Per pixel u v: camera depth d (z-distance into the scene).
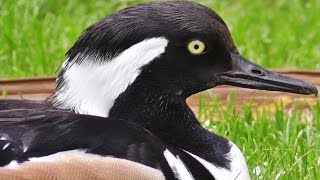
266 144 14.19
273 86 11.48
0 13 19.33
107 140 10.56
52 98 11.30
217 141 11.38
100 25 10.78
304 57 18.72
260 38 19.52
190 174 10.86
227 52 11.38
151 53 10.93
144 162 10.54
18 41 18.36
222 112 15.14
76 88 10.93
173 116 11.27
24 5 19.91
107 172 10.38
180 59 11.12
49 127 10.57
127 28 10.75
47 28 19.17
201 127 11.43
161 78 11.11
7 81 16.05
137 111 11.10
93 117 10.75
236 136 14.23
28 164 10.30
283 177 12.91
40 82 16.12
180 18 11.01
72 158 10.38
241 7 22.36
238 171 11.23
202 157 11.23
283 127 14.78
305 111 15.46
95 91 10.88
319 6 21.52
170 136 11.30
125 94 10.96
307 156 13.46
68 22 19.72
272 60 18.73
